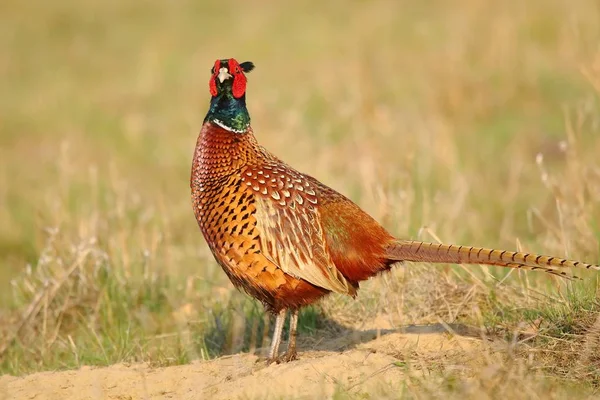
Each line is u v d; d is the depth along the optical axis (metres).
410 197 22.81
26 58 52.28
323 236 14.85
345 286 14.91
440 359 14.16
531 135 32.34
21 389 14.89
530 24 41.47
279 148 31.58
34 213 27.95
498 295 17.22
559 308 15.51
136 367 16.05
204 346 17.62
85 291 20.48
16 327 19.78
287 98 38.34
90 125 39.84
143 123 38.84
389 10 51.66
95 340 19.03
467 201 25.88
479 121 34.94
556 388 12.76
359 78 37.59
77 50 52.84
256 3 59.50
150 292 20.95
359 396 13.16
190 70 46.06
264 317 18.33
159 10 60.41
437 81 37.03
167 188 30.72
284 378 13.96
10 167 35.22
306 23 52.00
